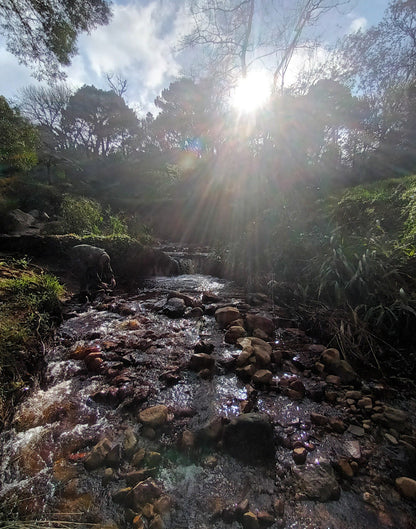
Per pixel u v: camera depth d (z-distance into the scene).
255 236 4.71
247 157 8.30
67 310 2.92
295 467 1.17
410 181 3.99
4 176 8.09
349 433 1.36
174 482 1.10
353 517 0.98
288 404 1.57
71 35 5.15
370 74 11.75
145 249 4.80
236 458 1.21
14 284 2.56
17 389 1.56
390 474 1.14
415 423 1.43
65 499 1.02
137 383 1.71
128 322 2.65
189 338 2.35
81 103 24.80
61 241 4.39
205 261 5.46
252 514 0.96
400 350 2.06
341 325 2.26
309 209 4.64
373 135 10.08
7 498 1.02
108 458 1.17
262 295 3.39
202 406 1.53
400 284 2.36
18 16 4.64
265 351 2.05
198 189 10.73
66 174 14.39
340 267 2.79
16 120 7.25
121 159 21.12
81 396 1.60
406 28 11.04
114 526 0.93
